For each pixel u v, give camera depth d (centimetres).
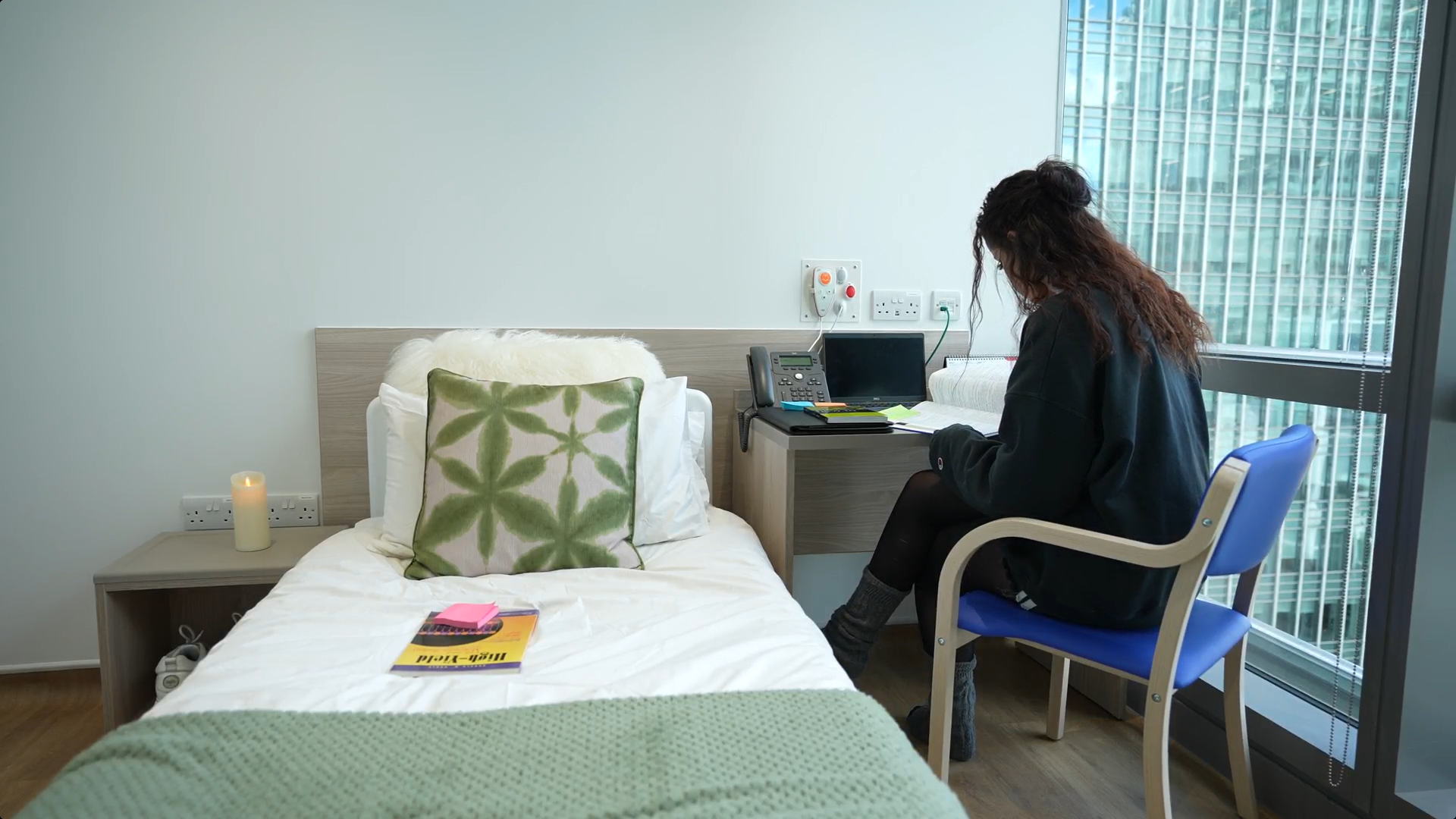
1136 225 233
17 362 205
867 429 182
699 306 231
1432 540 140
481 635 130
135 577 184
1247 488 119
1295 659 185
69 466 210
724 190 229
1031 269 152
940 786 92
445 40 213
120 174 204
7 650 212
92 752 92
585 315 226
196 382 212
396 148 213
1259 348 195
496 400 172
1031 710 212
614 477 170
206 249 209
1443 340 136
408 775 87
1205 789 176
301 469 219
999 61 238
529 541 163
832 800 84
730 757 91
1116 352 138
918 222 239
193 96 204
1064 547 139
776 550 193
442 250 218
